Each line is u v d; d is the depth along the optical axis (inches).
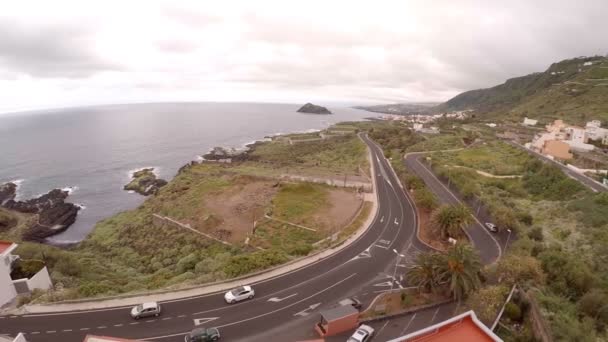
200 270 2176.4
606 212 2472.9
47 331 1405.0
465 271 1631.4
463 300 1678.2
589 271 1768.0
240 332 1462.8
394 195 3513.8
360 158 5502.0
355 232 2600.9
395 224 2778.1
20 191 5684.1
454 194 3486.7
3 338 1315.2
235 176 4306.1
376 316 1567.4
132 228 3464.6
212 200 3609.7
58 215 4461.1
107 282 2010.3
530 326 1414.9
